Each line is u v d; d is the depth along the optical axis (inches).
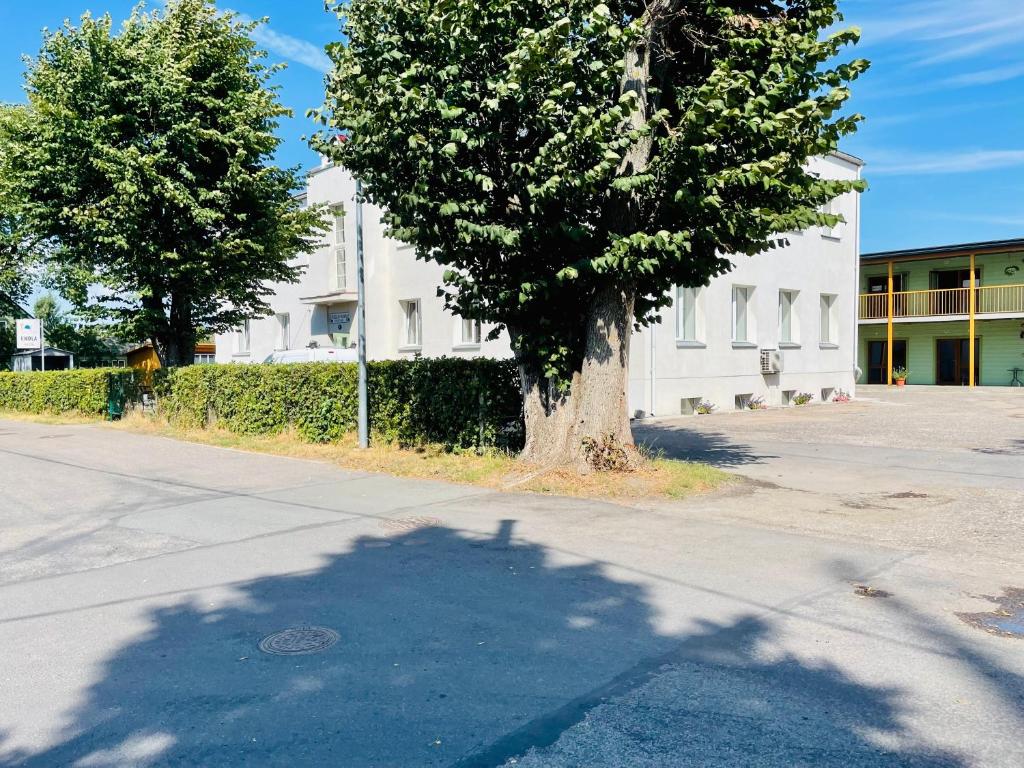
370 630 190.2
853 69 335.0
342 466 455.2
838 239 1034.7
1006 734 136.6
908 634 183.8
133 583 233.0
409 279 861.8
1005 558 248.7
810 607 203.0
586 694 153.6
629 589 219.9
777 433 625.9
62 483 419.8
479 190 349.7
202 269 647.8
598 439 379.9
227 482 414.0
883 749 132.0
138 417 753.6
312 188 981.2
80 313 705.6
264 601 213.8
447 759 130.0
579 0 317.1
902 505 332.2
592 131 305.0
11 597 221.5
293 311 1041.5
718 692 153.8
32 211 644.7
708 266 367.9
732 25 354.3
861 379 1461.6
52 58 641.0
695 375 827.4
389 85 323.3
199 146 649.6
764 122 302.7
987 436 587.8
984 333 1310.3
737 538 276.8
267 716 146.0
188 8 661.9
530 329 384.5
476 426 447.5
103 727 142.6
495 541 276.8
